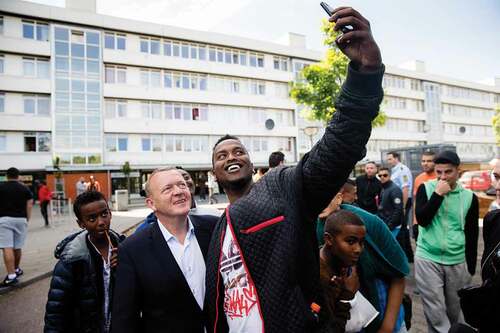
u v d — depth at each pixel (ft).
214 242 4.70
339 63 52.90
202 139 108.68
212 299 4.57
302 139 122.31
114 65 97.50
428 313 9.87
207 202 81.10
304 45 128.06
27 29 87.56
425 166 17.03
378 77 3.63
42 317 13.82
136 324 5.63
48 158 88.84
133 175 97.50
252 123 115.85
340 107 3.75
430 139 156.76
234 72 112.47
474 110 181.06
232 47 113.39
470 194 9.71
